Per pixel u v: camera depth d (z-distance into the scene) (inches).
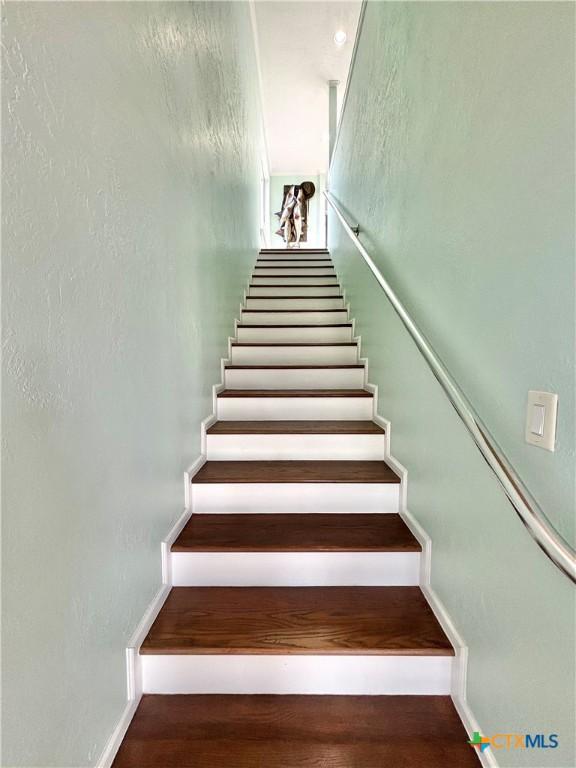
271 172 314.8
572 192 25.7
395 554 54.6
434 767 36.9
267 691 44.4
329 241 181.2
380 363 80.9
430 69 50.5
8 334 24.3
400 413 66.1
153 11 48.4
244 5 142.1
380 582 55.0
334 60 191.9
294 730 40.3
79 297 31.9
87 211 33.1
